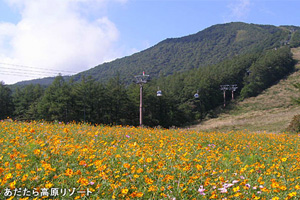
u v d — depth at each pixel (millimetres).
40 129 8484
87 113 53094
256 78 93938
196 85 80938
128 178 4258
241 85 101312
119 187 3887
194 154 6492
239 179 4762
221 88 86250
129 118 58688
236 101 87688
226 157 7266
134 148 6070
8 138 6551
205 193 4023
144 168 4848
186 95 80312
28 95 60062
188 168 4727
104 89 57312
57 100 50281
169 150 6336
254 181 4758
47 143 5688
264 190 4105
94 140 7301
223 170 5355
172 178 4199
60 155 4957
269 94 87375
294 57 129250
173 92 80562
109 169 4414
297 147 10570
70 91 53469
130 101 58875
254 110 72188
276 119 41125
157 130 13461
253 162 7254
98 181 4051
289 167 6191
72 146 5344
